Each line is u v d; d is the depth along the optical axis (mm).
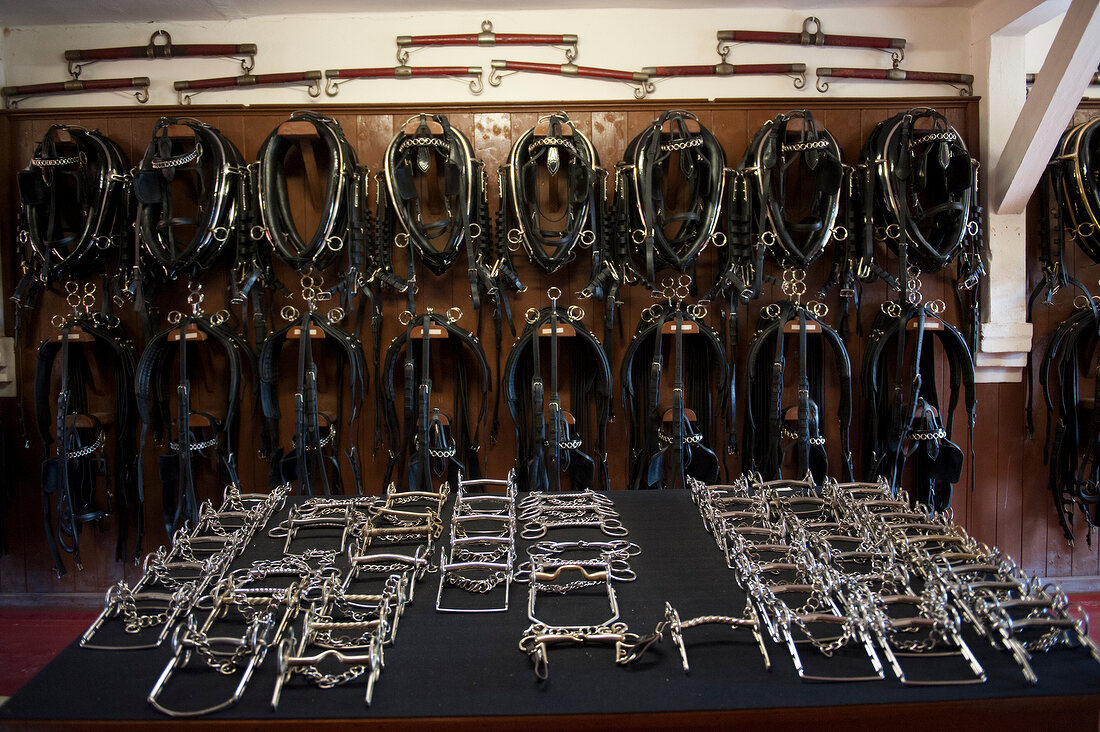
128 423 2865
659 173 2664
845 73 3018
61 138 2701
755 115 2980
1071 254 3115
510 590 1501
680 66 3010
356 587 1495
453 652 1256
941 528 1693
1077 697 1123
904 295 2699
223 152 2645
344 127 2922
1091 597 3062
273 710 1097
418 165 2689
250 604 1357
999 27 2889
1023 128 2746
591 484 2949
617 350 2980
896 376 2738
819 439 2775
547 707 1104
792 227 2764
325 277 2938
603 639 1268
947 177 2725
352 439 2738
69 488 2758
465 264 2936
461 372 2906
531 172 2707
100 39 2988
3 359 2902
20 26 2982
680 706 1104
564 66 2982
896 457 2785
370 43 3000
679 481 2613
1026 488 3125
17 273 2951
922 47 3072
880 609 1313
